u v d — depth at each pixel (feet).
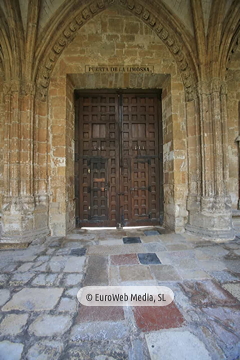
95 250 13.55
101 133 20.59
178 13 16.29
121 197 20.45
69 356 5.69
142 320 7.02
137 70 17.90
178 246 14.15
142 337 6.29
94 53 17.70
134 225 20.44
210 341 6.11
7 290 8.86
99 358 5.62
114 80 18.89
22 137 15.98
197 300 8.07
